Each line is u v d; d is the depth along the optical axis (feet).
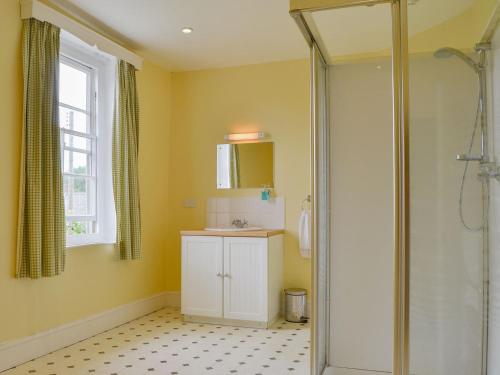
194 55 14.38
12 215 9.80
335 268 9.31
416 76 7.17
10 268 9.73
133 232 13.08
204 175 15.66
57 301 10.93
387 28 7.73
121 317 13.20
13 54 9.84
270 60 14.90
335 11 7.27
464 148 7.16
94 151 12.70
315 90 8.58
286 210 14.64
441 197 7.11
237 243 13.08
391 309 8.98
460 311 7.09
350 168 9.25
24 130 9.84
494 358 6.96
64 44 11.59
